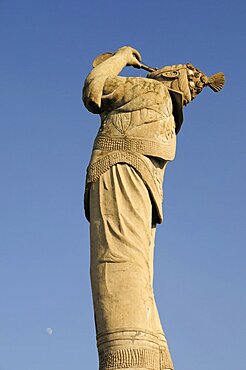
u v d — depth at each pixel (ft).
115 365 33.47
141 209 36.65
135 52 41.32
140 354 33.60
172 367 35.58
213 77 41.70
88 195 37.86
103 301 34.94
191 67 41.32
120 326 34.19
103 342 34.32
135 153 37.45
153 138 37.88
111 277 35.24
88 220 38.14
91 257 36.45
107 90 38.63
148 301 35.12
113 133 38.09
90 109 38.93
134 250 35.70
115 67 39.42
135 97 38.47
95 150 38.17
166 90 39.55
